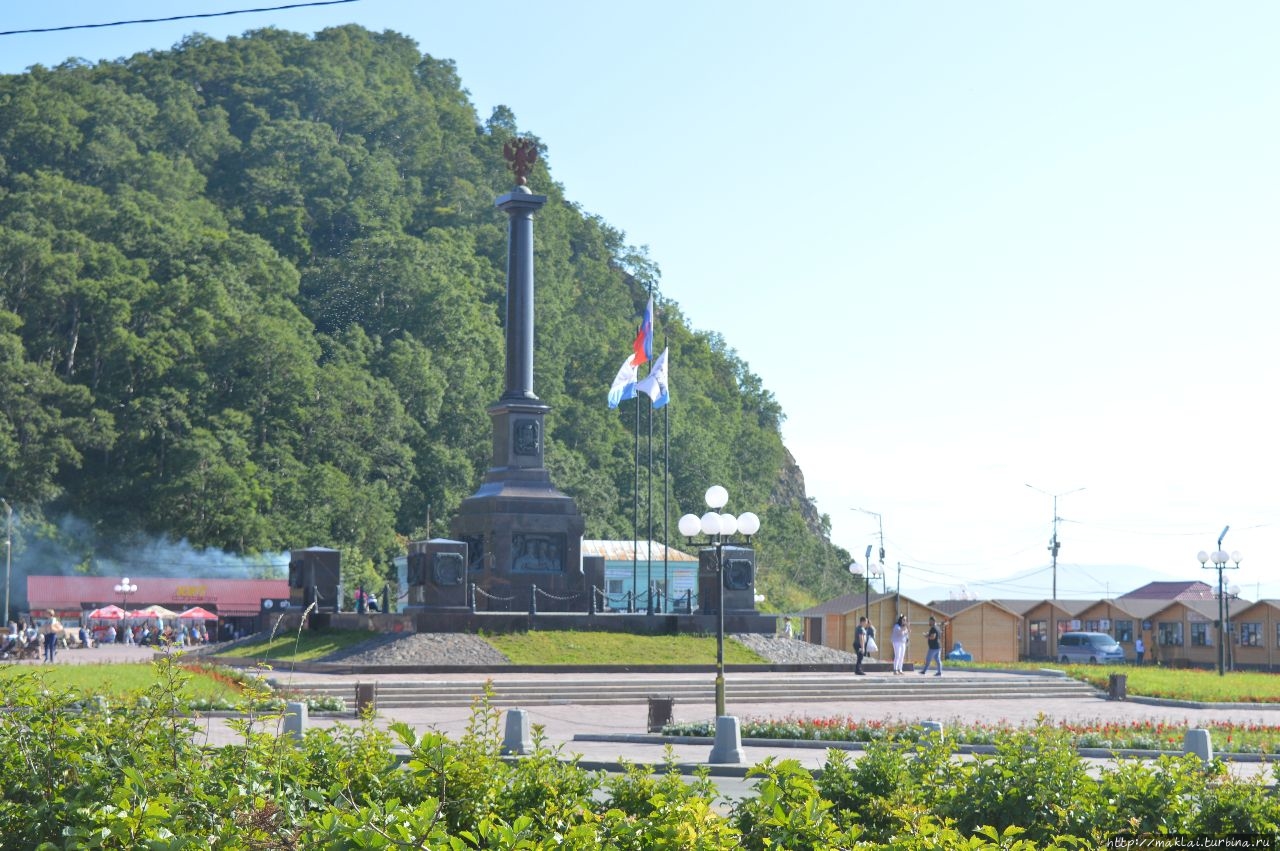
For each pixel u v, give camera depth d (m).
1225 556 61.06
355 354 140.62
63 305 135.00
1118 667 64.56
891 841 10.80
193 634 83.56
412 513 131.88
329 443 129.12
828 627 82.69
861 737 30.72
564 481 134.88
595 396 161.88
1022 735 15.93
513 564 56.09
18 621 93.12
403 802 12.41
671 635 53.75
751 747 30.33
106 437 121.50
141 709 12.27
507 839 8.84
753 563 57.69
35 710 11.92
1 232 133.12
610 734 31.88
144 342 125.88
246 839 9.69
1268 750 29.66
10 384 118.81
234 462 118.81
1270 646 78.50
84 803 10.55
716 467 156.00
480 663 47.06
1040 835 14.13
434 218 184.12
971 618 82.44
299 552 59.53
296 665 47.81
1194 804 14.47
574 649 49.69
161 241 144.62
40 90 176.75
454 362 145.25
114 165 170.38
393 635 49.88
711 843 10.10
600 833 10.33
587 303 188.75
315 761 13.24
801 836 11.41
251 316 130.62
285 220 170.38
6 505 112.25
